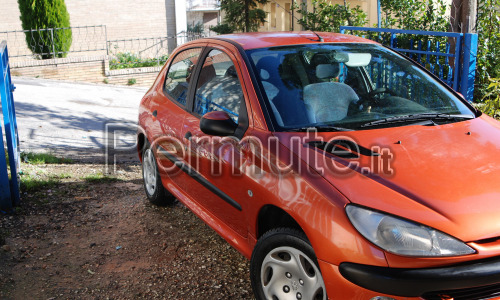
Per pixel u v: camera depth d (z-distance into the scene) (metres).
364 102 3.52
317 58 3.74
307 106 3.36
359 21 9.93
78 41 20.86
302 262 2.78
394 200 2.51
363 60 3.85
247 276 3.69
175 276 3.71
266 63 3.59
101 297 3.43
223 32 17.42
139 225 4.67
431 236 2.37
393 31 6.71
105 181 6.11
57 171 6.46
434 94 3.78
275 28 21.88
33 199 5.26
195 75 4.23
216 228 3.73
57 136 8.75
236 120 3.48
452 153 2.91
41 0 16.48
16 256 4.02
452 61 6.34
